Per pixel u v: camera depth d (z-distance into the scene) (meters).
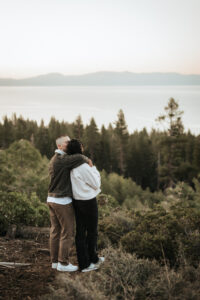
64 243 3.34
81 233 3.38
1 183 11.38
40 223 5.50
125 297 2.59
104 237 4.24
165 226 3.83
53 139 77.38
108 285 2.88
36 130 89.19
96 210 3.35
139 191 35.50
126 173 69.19
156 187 65.12
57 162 3.29
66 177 3.29
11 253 3.86
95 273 3.18
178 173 38.50
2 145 85.06
